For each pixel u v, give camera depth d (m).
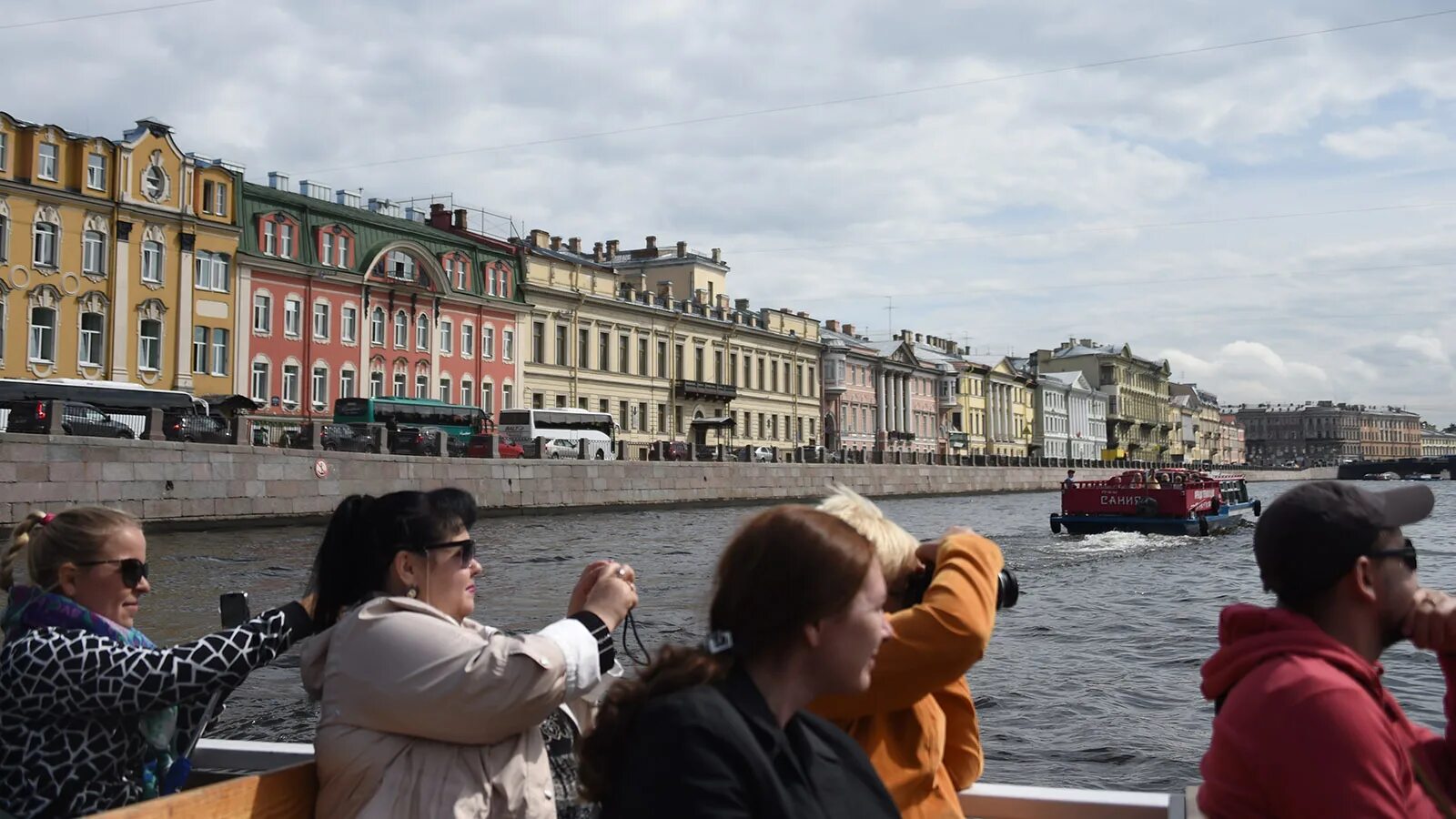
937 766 2.72
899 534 2.76
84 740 2.96
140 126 41.19
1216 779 2.27
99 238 39.88
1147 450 145.12
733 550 2.03
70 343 38.91
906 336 105.62
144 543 3.28
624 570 3.12
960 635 2.50
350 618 2.75
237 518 30.42
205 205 43.28
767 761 1.86
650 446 65.25
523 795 2.80
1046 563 23.25
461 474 37.97
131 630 3.28
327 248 47.50
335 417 43.94
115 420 28.86
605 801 1.99
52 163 38.66
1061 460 91.44
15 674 2.94
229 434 30.95
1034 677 10.64
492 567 21.80
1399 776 2.10
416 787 2.64
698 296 72.50
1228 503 39.41
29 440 25.61
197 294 42.53
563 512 42.34
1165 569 21.91
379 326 49.81
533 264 58.41
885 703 2.58
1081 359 133.50
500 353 56.00
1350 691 2.12
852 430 84.81
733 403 72.56
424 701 2.61
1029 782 7.37
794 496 56.31
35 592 3.14
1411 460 126.94
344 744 2.66
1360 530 2.29
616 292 64.06
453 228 57.81
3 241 37.12
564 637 2.82
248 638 2.94
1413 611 2.38
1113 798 2.99
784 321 78.88
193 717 3.29
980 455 80.12
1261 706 2.17
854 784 2.07
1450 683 2.45
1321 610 2.34
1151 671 10.99
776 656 1.99
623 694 2.02
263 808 2.57
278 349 45.38
